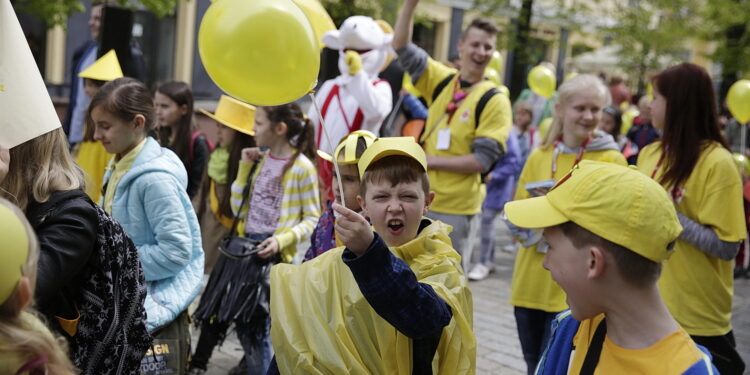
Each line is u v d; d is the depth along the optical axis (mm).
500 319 5527
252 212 3844
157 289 2768
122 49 5988
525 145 9141
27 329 1304
